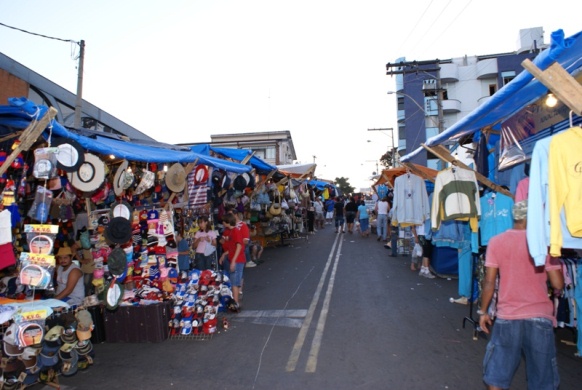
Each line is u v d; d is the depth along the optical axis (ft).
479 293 19.88
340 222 73.15
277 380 14.46
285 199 58.34
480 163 21.39
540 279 10.22
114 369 15.85
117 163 21.04
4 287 15.93
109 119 58.59
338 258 43.78
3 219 12.89
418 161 120.06
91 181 16.79
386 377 14.40
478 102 122.31
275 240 57.11
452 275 32.09
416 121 121.19
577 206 8.77
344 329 19.86
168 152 24.61
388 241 56.75
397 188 31.12
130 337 18.89
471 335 18.57
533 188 9.50
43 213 13.52
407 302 24.72
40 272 13.10
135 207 22.41
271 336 19.24
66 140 14.44
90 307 18.88
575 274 15.34
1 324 13.25
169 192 24.56
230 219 24.14
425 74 122.01
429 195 34.24
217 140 167.12
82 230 20.85
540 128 16.47
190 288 19.83
